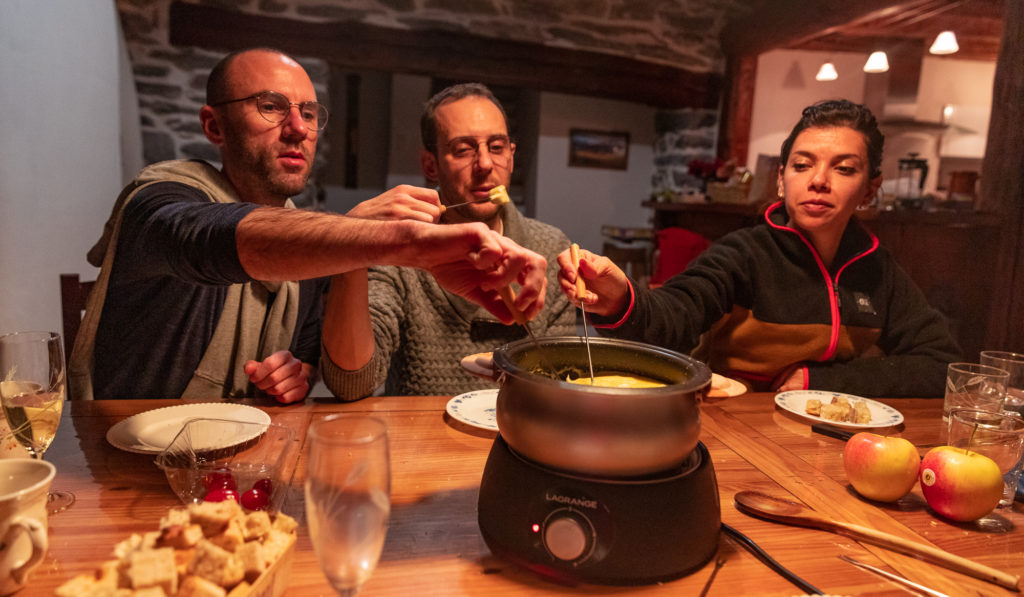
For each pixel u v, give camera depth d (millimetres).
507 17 5359
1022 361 1283
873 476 872
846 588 681
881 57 4742
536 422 655
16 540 581
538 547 666
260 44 4773
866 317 1641
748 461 1013
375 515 539
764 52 5633
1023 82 2633
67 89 2961
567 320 1791
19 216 2418
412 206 926
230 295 1413
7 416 837
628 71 5723
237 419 1062
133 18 4465
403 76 6949
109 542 700
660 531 656
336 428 604
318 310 1627
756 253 1666
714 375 1384
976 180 3578
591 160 6402
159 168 1378
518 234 1723
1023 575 720
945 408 1234
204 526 583
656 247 4793
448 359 1645
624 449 631
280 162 1444
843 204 1524
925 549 743
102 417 1090
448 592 643
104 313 1366
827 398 1352
